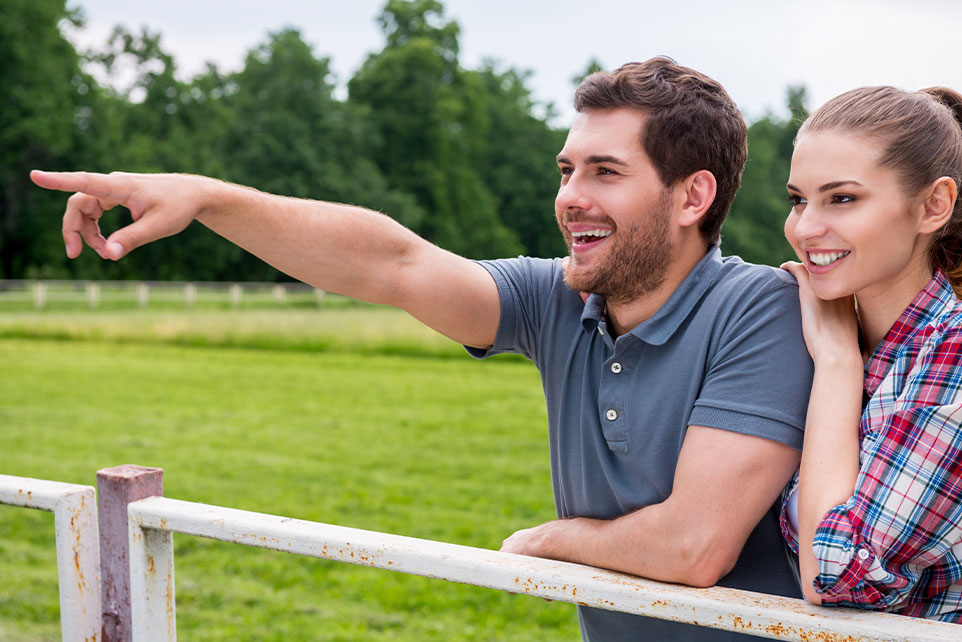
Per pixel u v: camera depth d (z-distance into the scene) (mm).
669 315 1611
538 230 77562
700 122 1588
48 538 5988
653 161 1581
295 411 11625
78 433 9695
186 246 57906
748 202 74812
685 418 1579
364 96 70750
